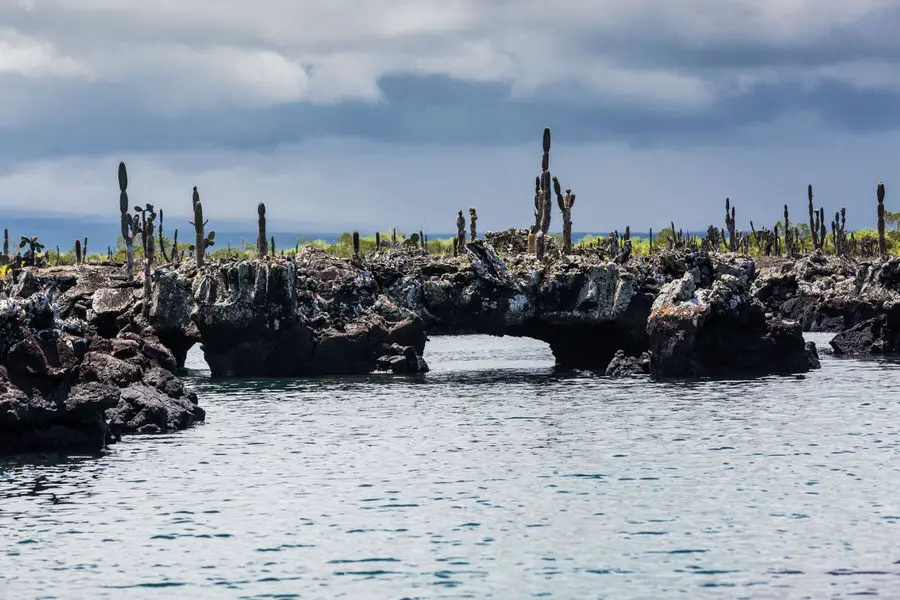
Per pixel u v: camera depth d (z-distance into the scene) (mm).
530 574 51156
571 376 140375
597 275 148625
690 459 77000
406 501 65875
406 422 98062
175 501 66438
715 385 121500
